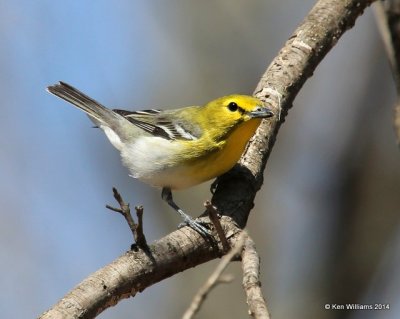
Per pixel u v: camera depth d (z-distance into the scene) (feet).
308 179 55.11
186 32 61.00
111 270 25.41
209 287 19.52
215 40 60.49
